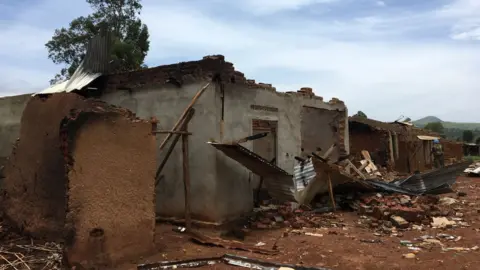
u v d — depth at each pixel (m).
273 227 9.23
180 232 8.41
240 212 9.30
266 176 9.05
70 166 5.79
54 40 24.47
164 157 9.37
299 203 10.70
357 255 6.95
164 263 6.16
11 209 8.39
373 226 9.35
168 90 9.43
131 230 6.49
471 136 71.88
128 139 6.53
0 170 9.71
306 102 12.65
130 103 10.20
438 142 25.66
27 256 6.36
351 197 11.80
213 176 8.60
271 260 6.65
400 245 7.66
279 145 11.05
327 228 9.27
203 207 8.72
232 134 9.16
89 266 5.88
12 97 12.27
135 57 22.86
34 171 7.90
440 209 10.78
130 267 6.16
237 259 6.50
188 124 9.00
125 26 25.97
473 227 9.16
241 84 9.50
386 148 22.28
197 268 6.18
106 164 6.21
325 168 10.30
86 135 5.97
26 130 8.36
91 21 25.06
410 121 28.83
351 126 23.39
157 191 9.50
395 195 11.70
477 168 22.81
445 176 13.23
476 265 6.23
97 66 11.04
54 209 7.36
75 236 5.77
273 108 10.80
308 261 6.59
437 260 6.52
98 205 6.07
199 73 8.86
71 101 7.35
